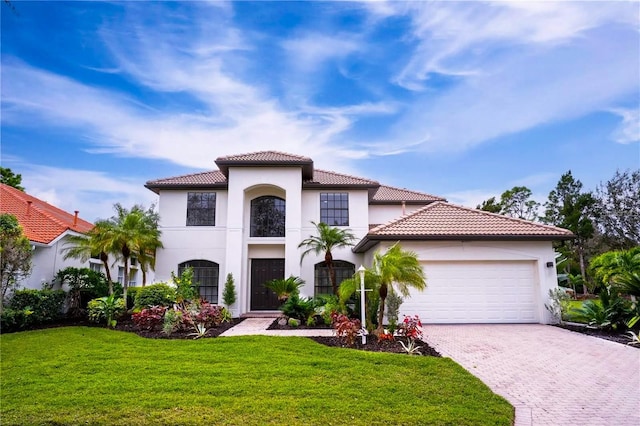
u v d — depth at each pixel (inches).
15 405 261.1
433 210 743.7
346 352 408.2
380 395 281.6
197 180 918.4
